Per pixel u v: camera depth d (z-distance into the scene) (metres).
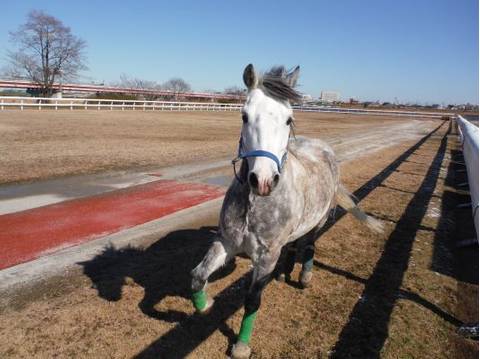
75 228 5.59
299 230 3.50
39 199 6.89
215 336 3.30
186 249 5.05
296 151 3.96
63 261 4.54
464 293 4.31
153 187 8.23
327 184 3.98
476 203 5.24
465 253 5.43
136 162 10.83
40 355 2.96
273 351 3.18
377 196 8.34
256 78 2.82
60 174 8.85
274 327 3.49
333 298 4.05
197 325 3.43
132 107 36.72
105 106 34.28
